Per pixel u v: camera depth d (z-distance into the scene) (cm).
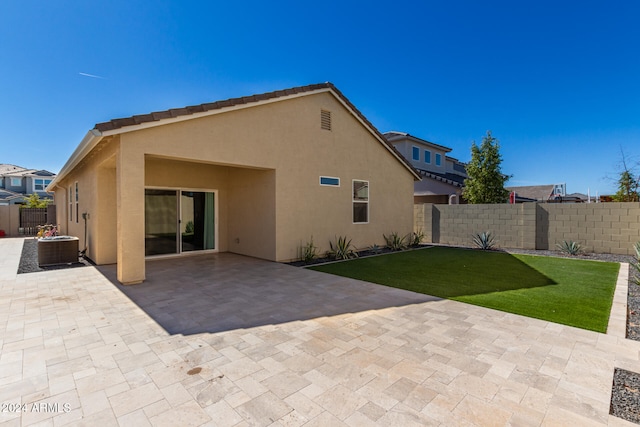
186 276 714
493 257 991
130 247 636
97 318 448
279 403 255
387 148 1206
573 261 905
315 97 965
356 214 1100
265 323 431
